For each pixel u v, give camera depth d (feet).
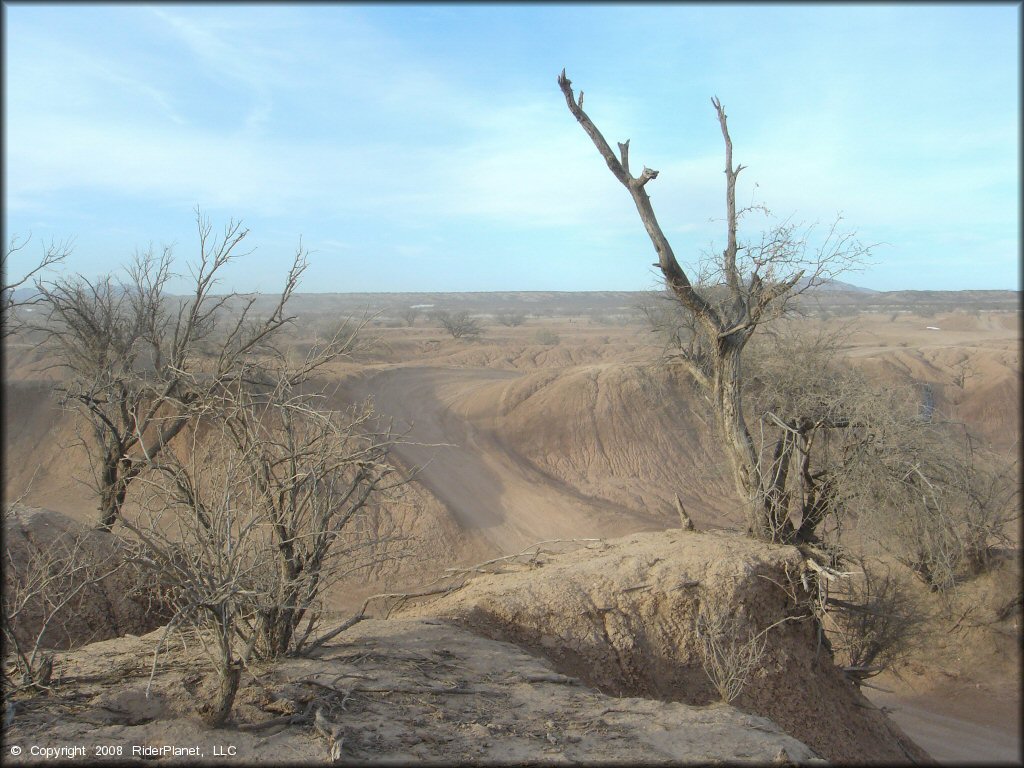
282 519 25.91
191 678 23.32
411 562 75.20
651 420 115.85
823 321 97.25
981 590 55.67
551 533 89.66
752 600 39.27
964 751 42.88
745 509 49.26
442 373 141.08
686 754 21.31
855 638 49.39
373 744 20.15
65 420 87.35
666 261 47.96
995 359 139.95
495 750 20.70
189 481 23.35
